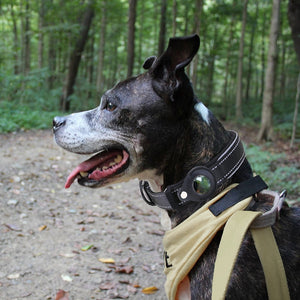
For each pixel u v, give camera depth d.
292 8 10.88
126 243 4.15
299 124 14.34
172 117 1.73
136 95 1.77
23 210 4.83
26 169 6.52
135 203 5.48
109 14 20.89
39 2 17.62
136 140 1.78
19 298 3.02
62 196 5.52
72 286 3.24
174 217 1.81
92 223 4.64
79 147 1.89
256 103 25.02
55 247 3.93
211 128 1.74
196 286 1.62
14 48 16.19
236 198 1.64
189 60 1.62
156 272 3.58
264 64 28.11
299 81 10.13
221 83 36.94
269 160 7.86
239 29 24.48
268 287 1.48
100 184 1.88
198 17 15.38
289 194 5.64
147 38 27.44
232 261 1.44
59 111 14.74
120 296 3.13
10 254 3.70
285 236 1.63
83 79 18.88
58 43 18.09
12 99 13.95
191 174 1.69
